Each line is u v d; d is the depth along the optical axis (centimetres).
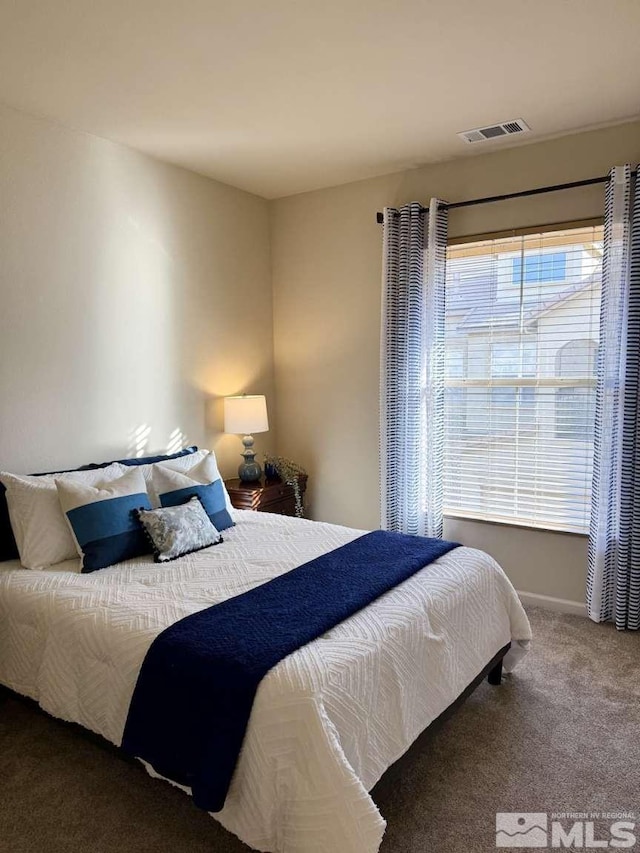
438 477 367
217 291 391
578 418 333
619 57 238
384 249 367
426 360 359
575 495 337
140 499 273
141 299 338
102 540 249
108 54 228
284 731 150
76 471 286
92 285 310
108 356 320
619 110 289
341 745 155
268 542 281
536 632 312
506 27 215
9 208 272
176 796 196
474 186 351
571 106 284
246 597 207
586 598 333
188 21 206
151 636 184
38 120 282
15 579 234
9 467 276
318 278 417
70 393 302
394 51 230
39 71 240
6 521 256
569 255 328
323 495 432
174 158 344
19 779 204
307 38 219
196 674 166
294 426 440
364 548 260
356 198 394
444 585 225
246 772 153
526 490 353
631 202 297
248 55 230
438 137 320
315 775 144
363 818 142
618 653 287
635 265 295
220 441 400
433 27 214
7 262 272
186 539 265
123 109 278
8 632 223
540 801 190
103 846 175
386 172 376
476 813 185
